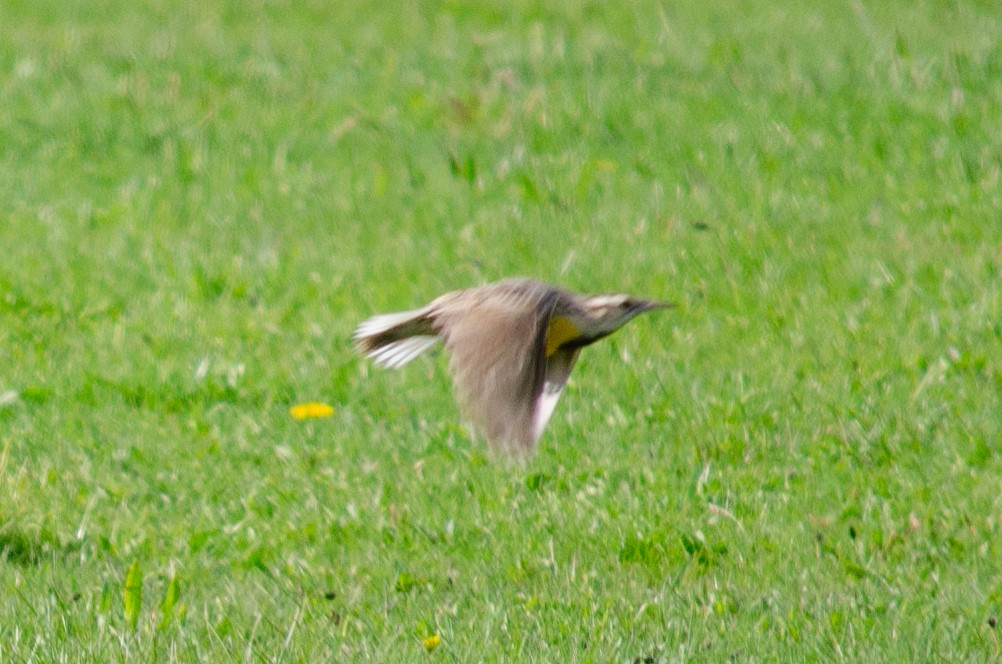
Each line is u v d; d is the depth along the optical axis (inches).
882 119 952.9
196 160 907.4
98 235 804.0
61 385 631.8
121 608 441.4
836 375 639.8
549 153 918.4
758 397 618.2
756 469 558.9
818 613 449.1
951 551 500.1
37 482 540.4
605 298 366.3
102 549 495.8
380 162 910.4
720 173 880.3
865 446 575.2
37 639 408.8
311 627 432.1
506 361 293.7
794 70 1045.8
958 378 634.8
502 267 757.9
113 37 1155.9
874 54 1074.1
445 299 332.2
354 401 622.2
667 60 1085.1
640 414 602.5
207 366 644.7
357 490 538.6
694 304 716.7
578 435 586.9
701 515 520.7
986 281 731.4
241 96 1021.2
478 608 450.0
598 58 1083.9
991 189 844.6
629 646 422.6
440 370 647.1
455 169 878.4
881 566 488.1
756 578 478.9
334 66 1087.6
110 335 682.8
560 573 476.4
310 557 492.1
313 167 904.9
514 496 534.0
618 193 858.8
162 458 568.1
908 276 737.6
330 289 734.5
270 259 769.6
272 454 572.1
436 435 586.2
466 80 1053.8
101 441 581.3
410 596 460.8
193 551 495.5
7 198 854.5
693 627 434.3
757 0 1248.2
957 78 1010.7
